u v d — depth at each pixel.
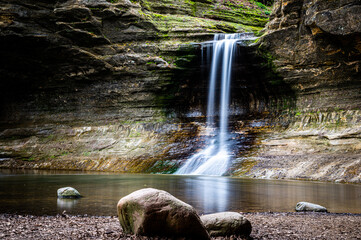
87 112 31.28
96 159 26.86
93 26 29.56
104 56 30.25
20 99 32.78
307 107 25.23
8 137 30.98
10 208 8.75
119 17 30.11
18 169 26.00
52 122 31.66
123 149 27.62
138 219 5.29
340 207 9.52
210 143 26.06
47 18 29.11
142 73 30.03
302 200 10.64
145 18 30.41
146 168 23.73
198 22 31.48
